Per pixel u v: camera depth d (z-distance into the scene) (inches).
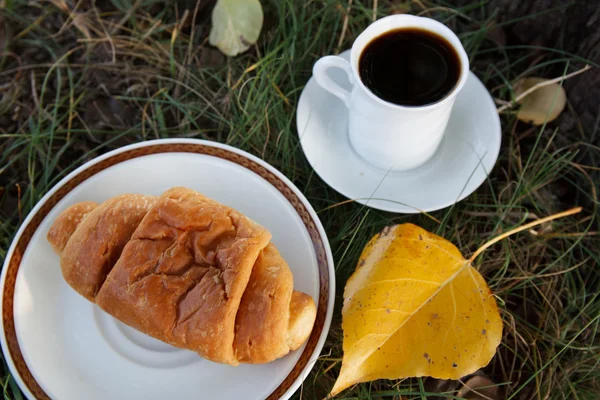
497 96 19.5
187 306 13.4
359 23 19.8
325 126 17.7
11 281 15.6
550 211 18.2
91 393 15.1
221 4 18.6
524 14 19.1
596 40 17.8
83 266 14.3
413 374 14.7
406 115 15.2
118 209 14.5
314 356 14.7
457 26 20.0
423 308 15.0
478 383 16.6
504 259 17.5
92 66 19.7
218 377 15.1
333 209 17.9
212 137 19.3
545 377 16.6
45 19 20.2
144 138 19.0
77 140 19.2
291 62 19.1
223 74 19.6
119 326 15.8
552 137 18.1
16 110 19.5
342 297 16.9
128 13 20.1
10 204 18.6
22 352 15.2
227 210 14.2
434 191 16.9
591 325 16.8
